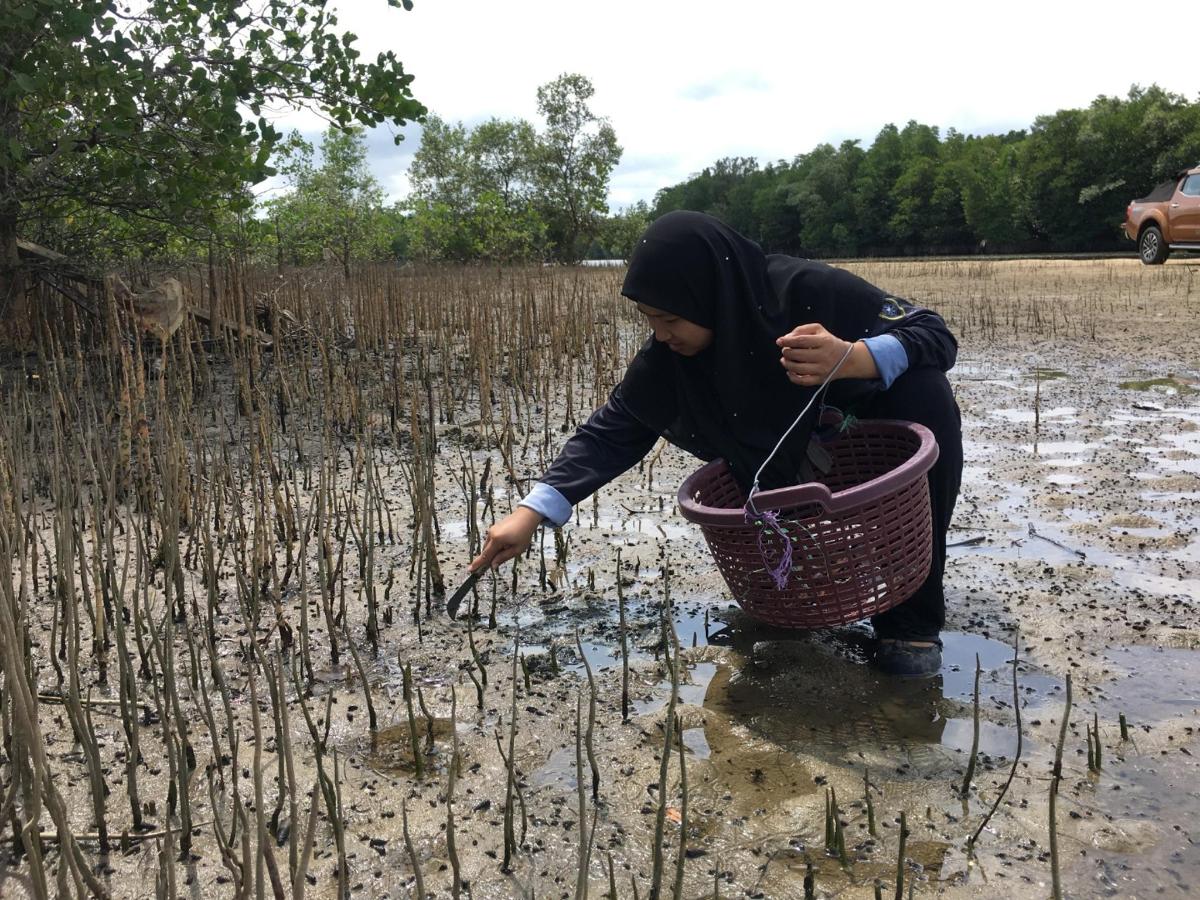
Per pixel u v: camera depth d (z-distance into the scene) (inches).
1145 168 1945.1
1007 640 114.5
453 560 145.2
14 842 77.7
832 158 3275.1
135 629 114.6
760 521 95.3
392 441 217.0
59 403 182.5
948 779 86.4
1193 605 122.4
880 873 74.2
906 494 96.9
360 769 90.2
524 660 112.1
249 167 245.0
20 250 250.7
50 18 208.2
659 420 110.7
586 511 168.9
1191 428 217.9
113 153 249.6
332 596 118.9
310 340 269.9
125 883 74.6
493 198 1038.4
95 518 115.6
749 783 86.7
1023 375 295.0
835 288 102.7
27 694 71.6
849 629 119.3
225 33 235.0
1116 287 590.9
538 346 312.3
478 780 88.2
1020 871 73.9
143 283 270.7
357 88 240.2
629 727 96.7
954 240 2672.2
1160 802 82.0
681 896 70.8
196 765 89.7
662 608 127.0
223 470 160.6
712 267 98.1
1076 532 150.9
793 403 104.0
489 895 73.0
